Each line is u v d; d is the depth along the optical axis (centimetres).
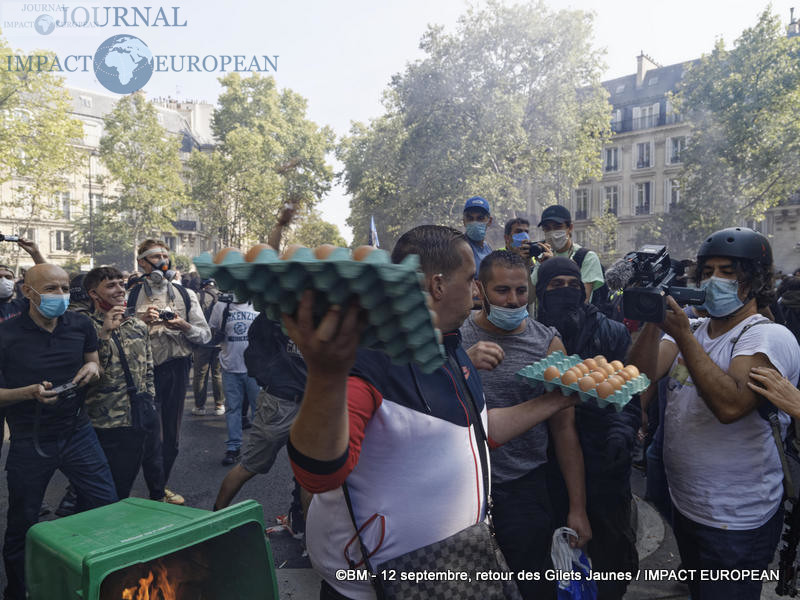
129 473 334
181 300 429
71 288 336
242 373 521
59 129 3322
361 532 116
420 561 115
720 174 3466
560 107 3338
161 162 5178
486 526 124
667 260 187
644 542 344
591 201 4919
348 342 67
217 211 5288
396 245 139
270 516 405
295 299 66
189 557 165
